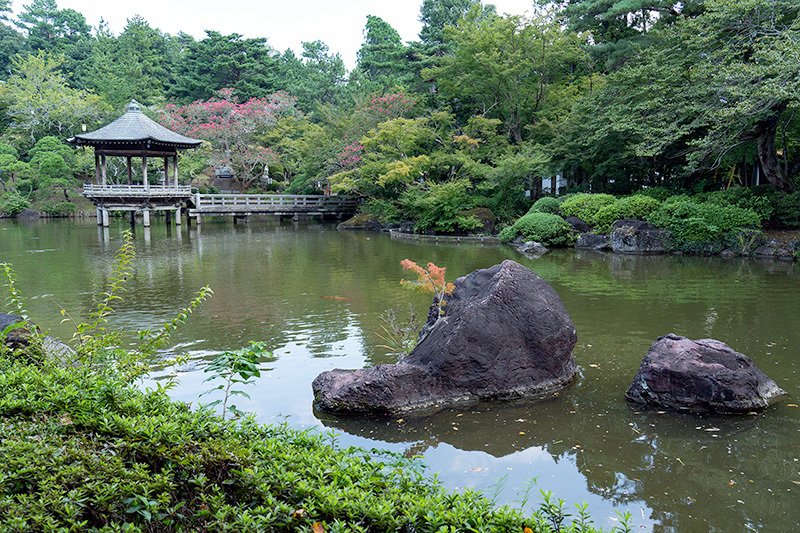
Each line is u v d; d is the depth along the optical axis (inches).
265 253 722.2
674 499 151.1
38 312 370.3
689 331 324.2
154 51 2423.7
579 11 1119.6
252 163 1631.4
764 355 277.7
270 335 315.9
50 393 136.8
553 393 233.6
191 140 1157.1
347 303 403.2
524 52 1026.7
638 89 777.6
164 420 127.7
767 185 750.5
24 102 1668.3
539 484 159.2
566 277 523.8
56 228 1122.7
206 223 1331.2
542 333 237.5
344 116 1466.5
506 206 1040.8
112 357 182.5
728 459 173.6
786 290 450.9
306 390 232.7
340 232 1083.3
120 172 1622.8
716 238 700.0
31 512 91.0
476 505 110.9
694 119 754.8
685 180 893.2
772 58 561.0
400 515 106.7
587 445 184.1
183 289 459.2
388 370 216.2
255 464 114.7
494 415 210.4
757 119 641.6
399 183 1149.7
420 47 1505.9
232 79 2026.3
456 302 258.7
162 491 107.0
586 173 1103.0
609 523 139.1
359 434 193.5
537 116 1083.9
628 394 227.0
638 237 730.8
